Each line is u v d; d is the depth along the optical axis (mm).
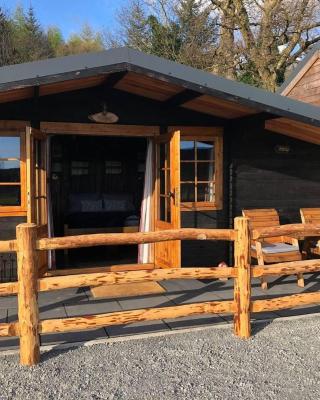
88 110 6199
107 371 3492
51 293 5543
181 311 4031
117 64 4859
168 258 6262
